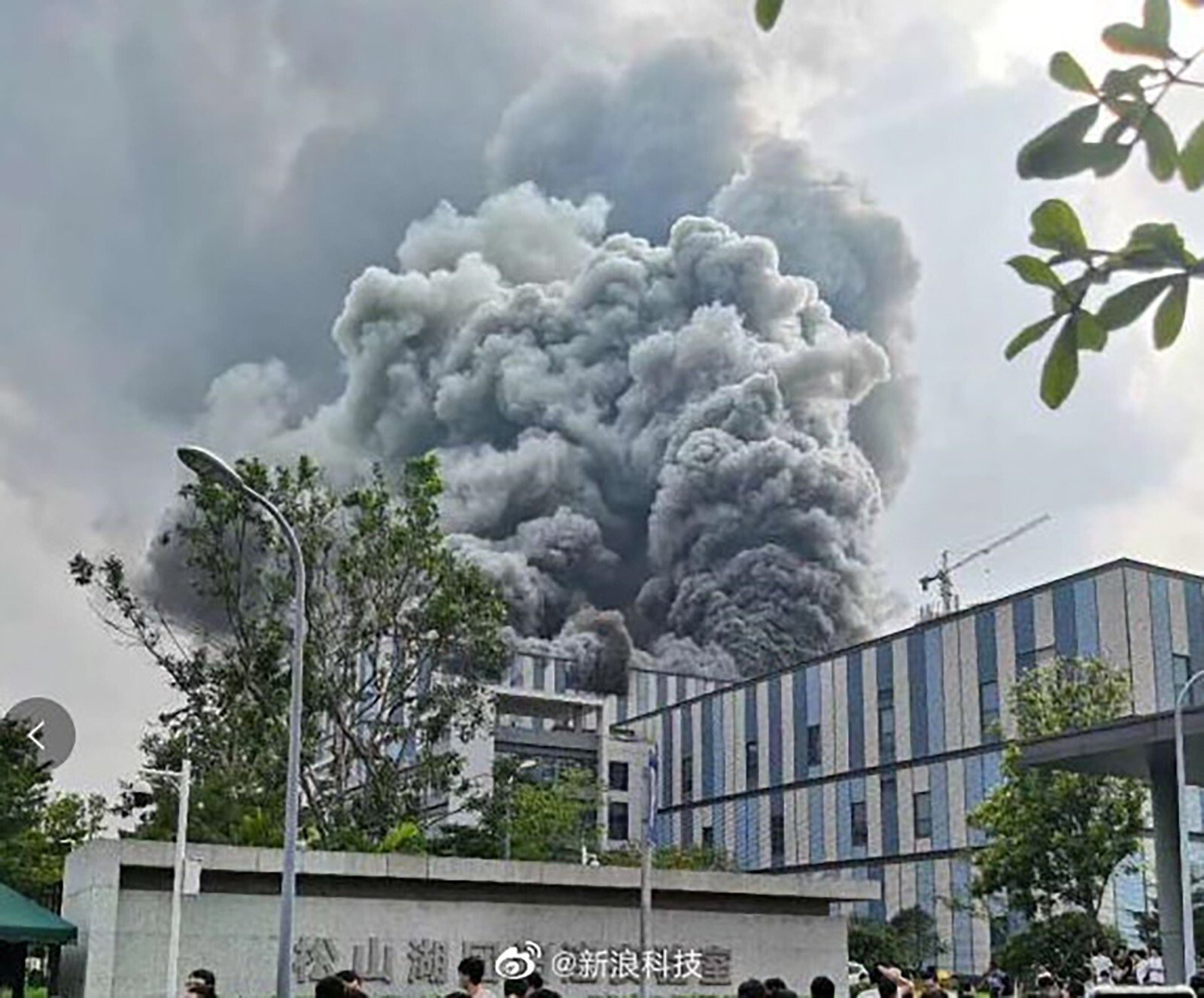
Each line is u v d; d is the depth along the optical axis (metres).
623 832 74.56
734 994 26.97
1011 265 2.20
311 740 35.25
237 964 23.91
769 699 67.62
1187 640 49.47
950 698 56.69
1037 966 36.12
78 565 35.97
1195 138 2.03
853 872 60.66
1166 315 2.13
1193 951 25.88
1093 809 36.53
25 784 38.53
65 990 23.92
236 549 35.72
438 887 25.44
